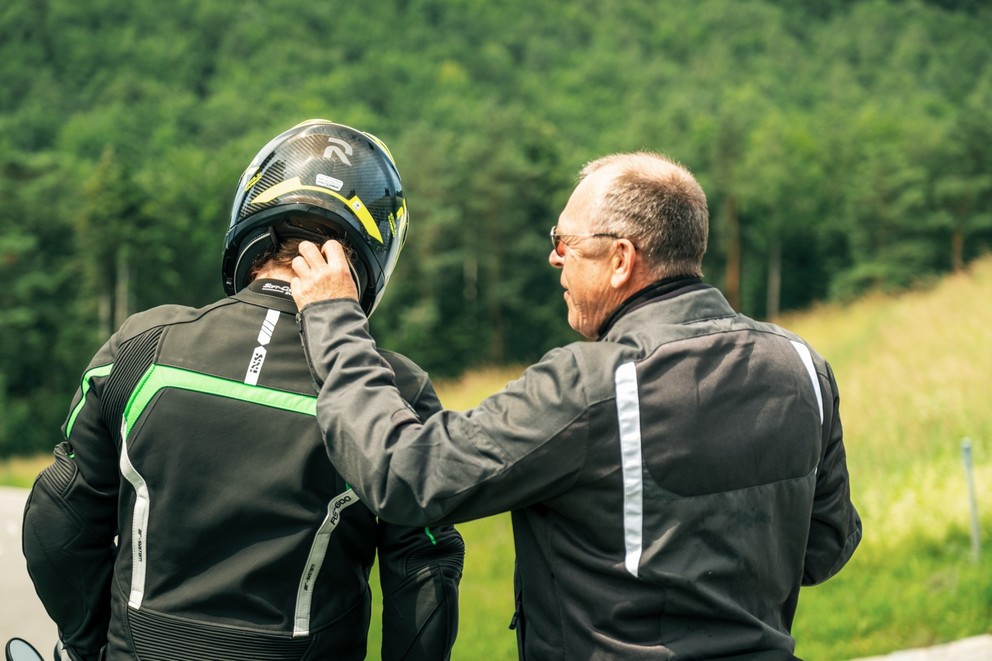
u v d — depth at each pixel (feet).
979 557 36.42
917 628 31.58
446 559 10.30
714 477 9.79
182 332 10.08
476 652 31.94
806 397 10.53
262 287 10.41
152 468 9.68
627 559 9.64
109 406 9.94
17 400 288.30
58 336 303.48
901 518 40.27
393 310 335.26
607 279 10.59
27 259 312.50
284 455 9.66
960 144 342.23
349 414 9.40
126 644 9.75
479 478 9.37
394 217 11.11
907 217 336.90
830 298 349.82
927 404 55.11
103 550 10.46
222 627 9.46
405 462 9.27
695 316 10.39
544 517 10.04
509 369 138.00
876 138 432.66
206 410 9.71
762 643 9.88
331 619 9.78
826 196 372.17
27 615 15.67
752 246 371.56
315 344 9.79
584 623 9.75
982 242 342.23
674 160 11.13
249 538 9.63
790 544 10.43
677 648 9.60
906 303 112.37
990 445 47.67
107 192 321.93
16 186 339.36
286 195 10.57
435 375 327.26
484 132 370.53
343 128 11.18
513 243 337.52
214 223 367.45
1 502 19.65
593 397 9.61
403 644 10.02
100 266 316.81
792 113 582.35
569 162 377.91
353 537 9.87
